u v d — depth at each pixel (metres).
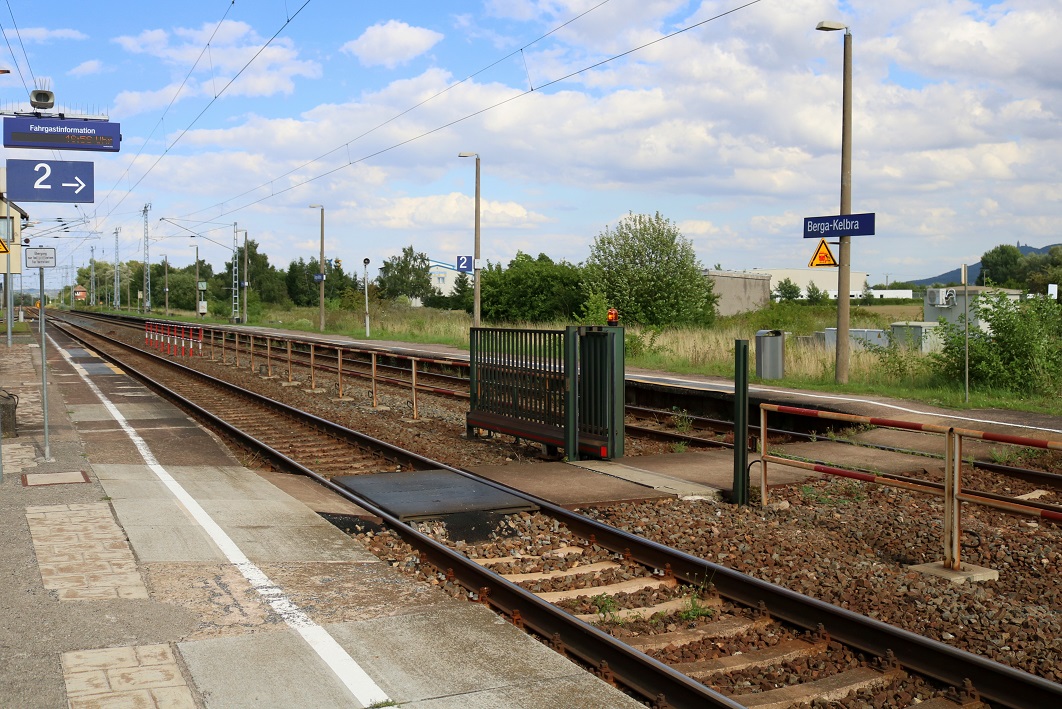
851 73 19.20
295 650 5.25
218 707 4.47
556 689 4.76
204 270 149.75
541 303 49.66
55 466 10.93
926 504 9.62
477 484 10.38
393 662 5.10
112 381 23.83
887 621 6.19
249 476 10.78
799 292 97.75
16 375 25.33
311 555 7.32
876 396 17.80
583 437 12.13
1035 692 4.87
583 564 7.68
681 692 4.96
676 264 42.84
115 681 4.75
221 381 23.38
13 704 4.44
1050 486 10.78
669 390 19.27
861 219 18.95
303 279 117.44
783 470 11.26
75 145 20.14
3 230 42.88
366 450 13.60
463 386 23.36
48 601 5.98
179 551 7.27
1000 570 7.40
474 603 6.23
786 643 5.95
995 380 18.09
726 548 7.89
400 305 63.81
